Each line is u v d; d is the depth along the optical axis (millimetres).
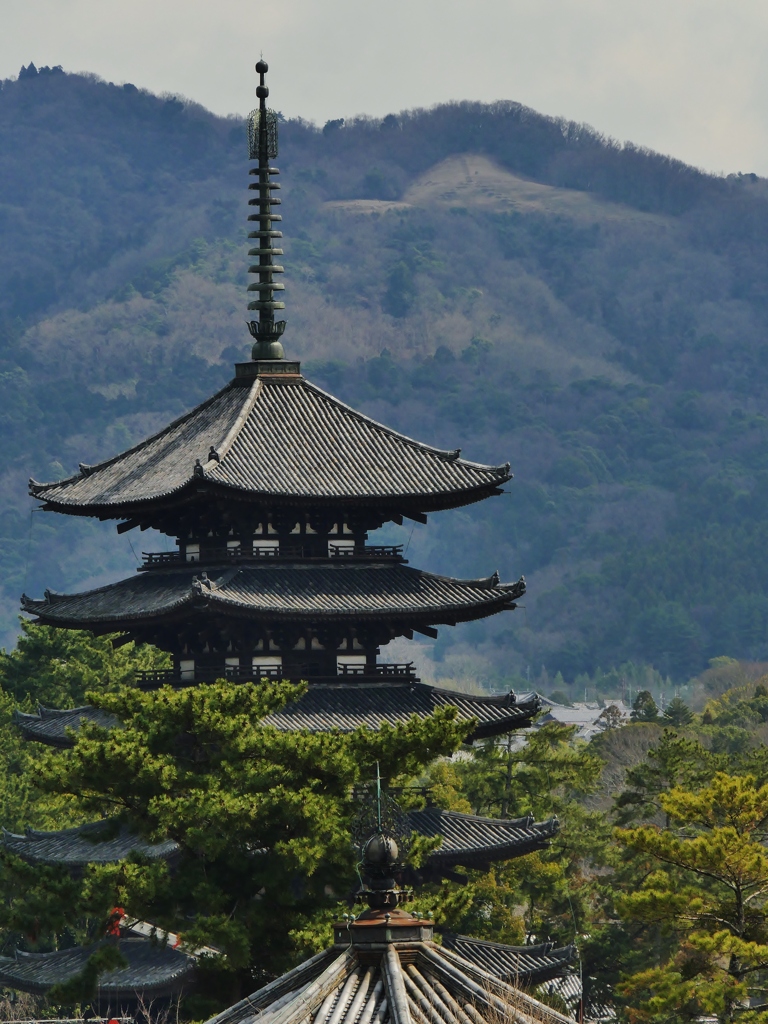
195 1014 156500
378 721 198125
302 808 153375
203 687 162375
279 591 199125
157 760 157000
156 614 197250
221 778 157750
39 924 157125
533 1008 75812
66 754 172375
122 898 153750
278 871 154125
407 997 73625
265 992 77250
